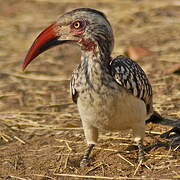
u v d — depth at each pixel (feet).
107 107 29.58
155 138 35.68
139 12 66.69
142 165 31.50
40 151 35.29
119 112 29.81
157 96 43.42
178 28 61.00
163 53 53.67
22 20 68.54
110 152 33.99
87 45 29.91
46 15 70.23
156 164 31.50
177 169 30.66
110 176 30.60
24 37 62.44
